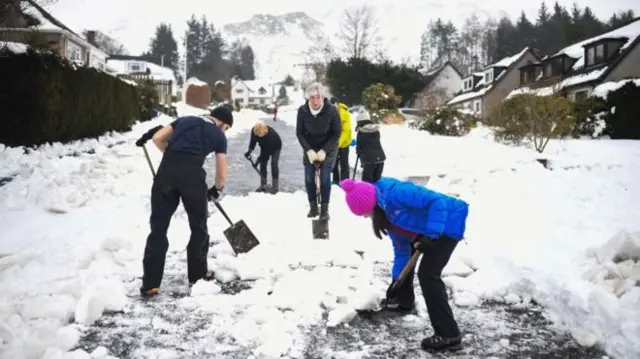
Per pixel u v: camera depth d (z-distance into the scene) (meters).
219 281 4.20
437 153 13.20
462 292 3.98
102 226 5.66
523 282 3.92
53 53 11.06
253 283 4.16
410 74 44.06
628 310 3.21
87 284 3.90
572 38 50.03
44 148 10.60
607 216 6.20
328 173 6.25
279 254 4.79
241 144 16.91
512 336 3.30
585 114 20.69
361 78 43.59
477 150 13.71
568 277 4.01
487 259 4.65
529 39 90.81
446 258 3.12
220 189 4.34
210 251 4.91
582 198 7.41
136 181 8.48
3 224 5.59
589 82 28.59
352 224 6.15
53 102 10.71
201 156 4.02
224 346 3.10
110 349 3.04
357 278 4.22
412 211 3.29
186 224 5.83
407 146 15.16
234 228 4.63
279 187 8.91
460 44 117.06
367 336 3.29
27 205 6.34
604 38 29.70
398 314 3.64
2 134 10.03
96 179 8.06
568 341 3.22
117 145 13.73
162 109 35.34
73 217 6.04
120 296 3.61
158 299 3.81
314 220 5.52
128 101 18.19
